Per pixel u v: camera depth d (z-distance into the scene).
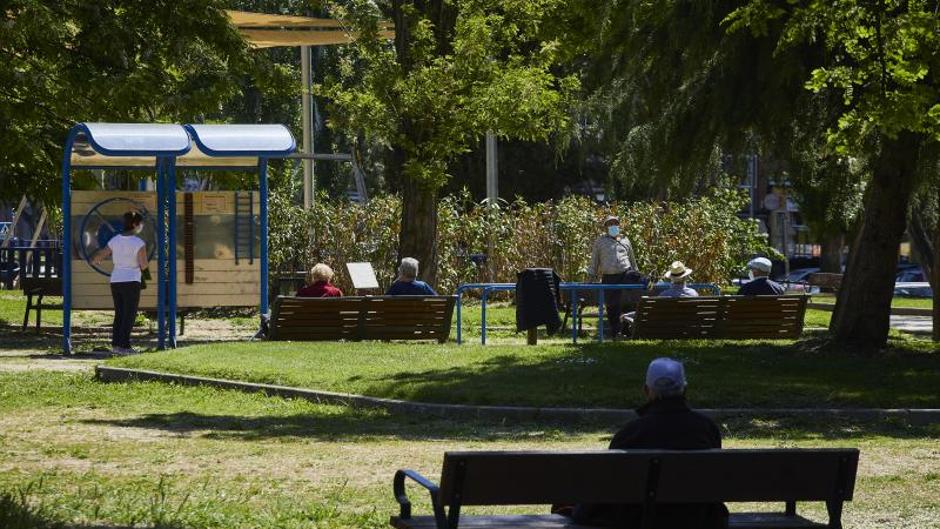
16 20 33.03
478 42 34.50
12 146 34.41
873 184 26.67
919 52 23.52
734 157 30.34
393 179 72.00
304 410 20.42
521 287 29.53
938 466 15.84
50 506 11.91
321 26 40.75
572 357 25.22
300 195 67.06
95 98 34.41
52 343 31.38
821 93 27.66
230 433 18.22
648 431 9.25
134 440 17.53
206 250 30.61
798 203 39.19
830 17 23.89
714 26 27.34
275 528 11.66
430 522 9.27
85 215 29.59
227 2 36.50
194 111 35.41
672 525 9.28
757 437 18.28
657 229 45.78
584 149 52.25
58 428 18.59
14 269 56.53
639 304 29.45
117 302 28.52
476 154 70.19
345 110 36.19
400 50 35.53
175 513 11.95
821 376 22.73
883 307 26.52
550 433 18.36
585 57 41.59
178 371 23.72
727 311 29.58
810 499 9.37
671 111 28.75
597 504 9.19
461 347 27.38
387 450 16.81
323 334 28.75
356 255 43.69
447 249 44.94
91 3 34.53
